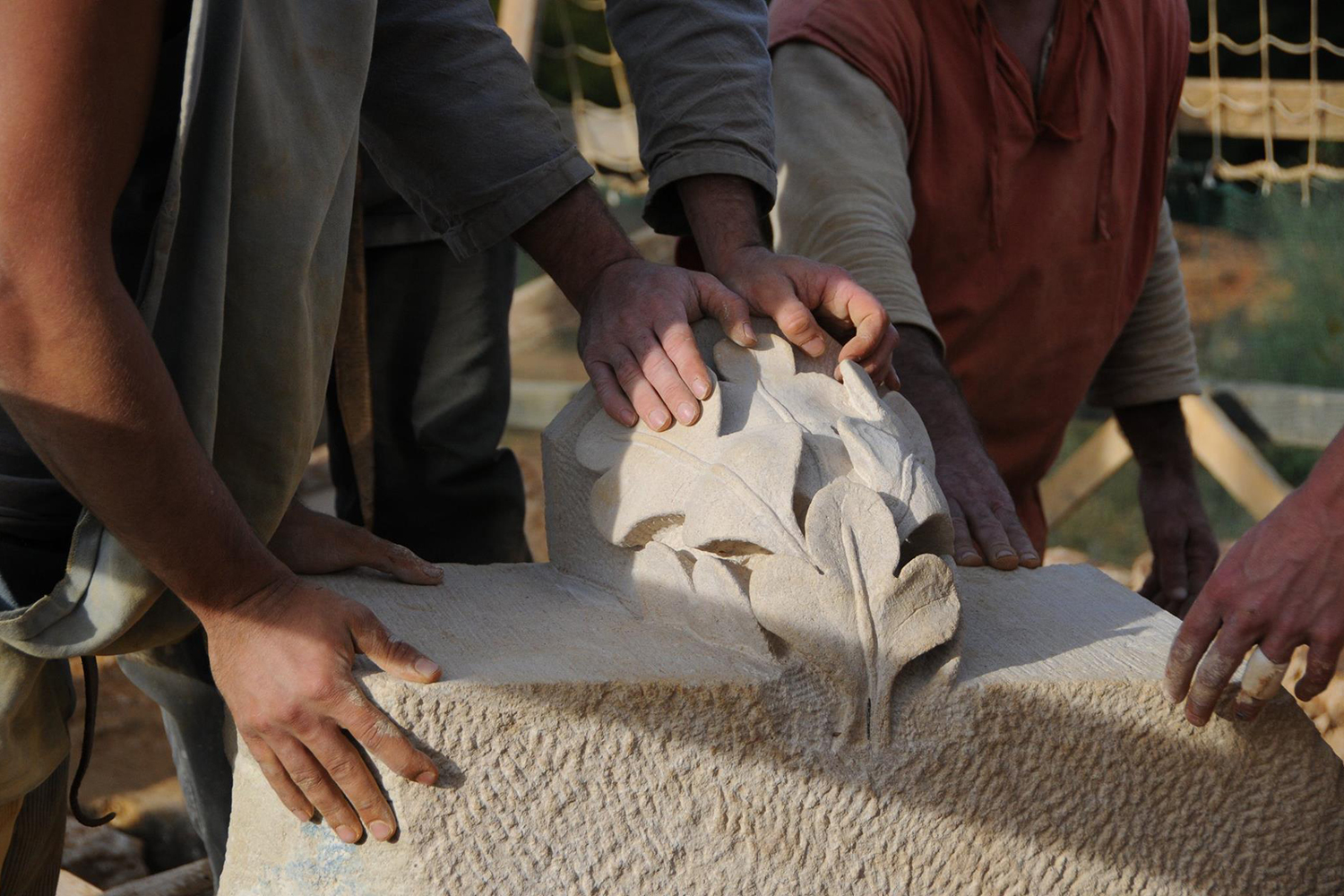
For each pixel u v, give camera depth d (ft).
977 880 4.49
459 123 5.48
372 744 3.99
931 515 4.65
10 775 4.73
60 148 3.53
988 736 4.43
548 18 24.50
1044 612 5.07
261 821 4.38
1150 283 8.04
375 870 4.16
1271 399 14.55
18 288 3.56
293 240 4.46
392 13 5.41
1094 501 21.79
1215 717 4.52
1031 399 7.41
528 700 4.10
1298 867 4.73
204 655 6.05
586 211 5.63
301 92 4.49
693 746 4.23
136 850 8.20
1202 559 7.86
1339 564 4.14
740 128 5.76
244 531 4.10
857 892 4.39
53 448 3.77
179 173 3.91
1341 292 20.48
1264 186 13.76
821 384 5.07
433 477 8.05
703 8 5.90
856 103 6.49
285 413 4.67
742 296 5.32
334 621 4.09
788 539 4.42
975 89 6.76
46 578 4.70
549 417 17.03
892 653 4.35
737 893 4.29
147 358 3.76
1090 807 4.54
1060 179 6.92
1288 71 20.84
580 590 5.08
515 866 4.14
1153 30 7.25
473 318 7.76
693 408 4.82
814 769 4.32
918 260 6.97
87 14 3.50
